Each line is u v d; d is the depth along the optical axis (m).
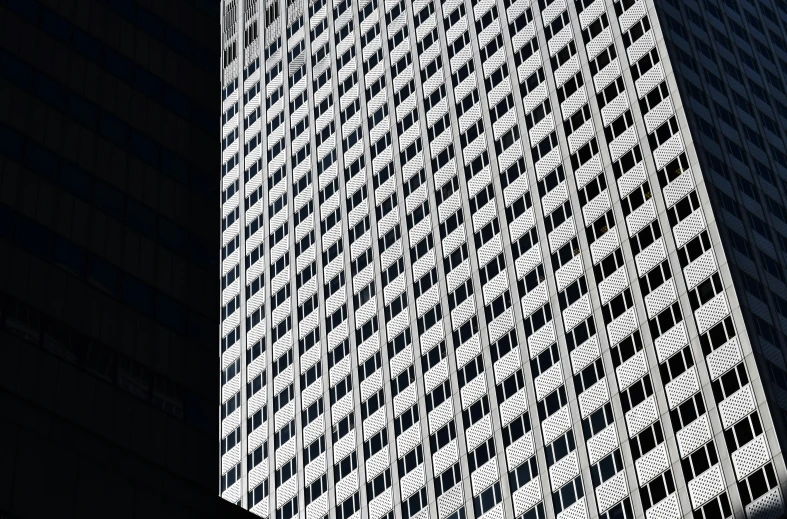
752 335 108.44
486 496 123.06
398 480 133.38
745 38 142.00
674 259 117.69
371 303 149.25
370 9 173.75
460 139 148.50
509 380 127.31
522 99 142.88
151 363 62.34
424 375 137.25
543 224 132.62
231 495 152.38
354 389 145.12
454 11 159.38
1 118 63.84
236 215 177.62
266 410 155.38
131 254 65.50
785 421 103.81
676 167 122.38
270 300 164.50
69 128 67.12
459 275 139.50
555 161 135.12
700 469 105.62
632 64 132.25
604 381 117.62
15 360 55.94
